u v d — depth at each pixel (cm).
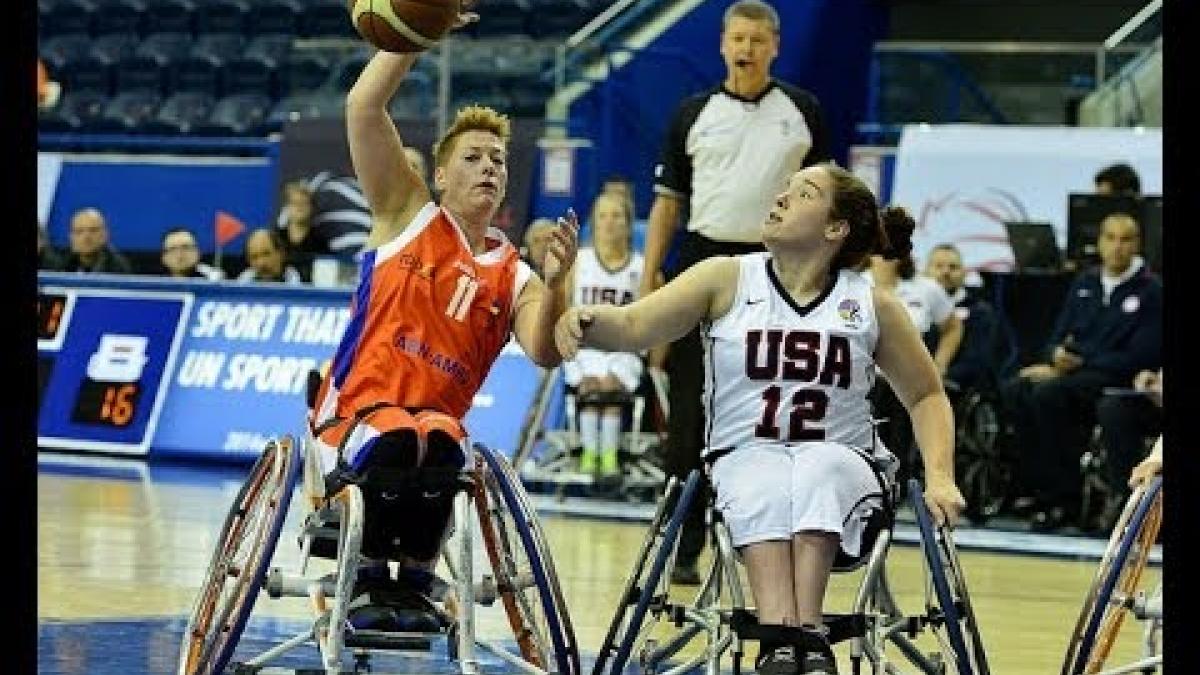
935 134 2033
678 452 1136
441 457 713
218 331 2008
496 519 718
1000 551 1551
